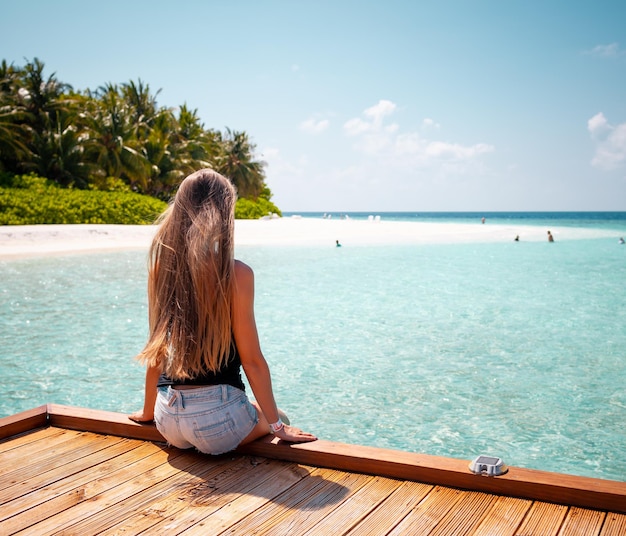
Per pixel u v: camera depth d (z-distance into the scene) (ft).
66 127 125.18
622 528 7.27
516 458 15.15
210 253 8.57
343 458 9.21
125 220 103.96
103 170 124.88
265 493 8.46
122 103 141.28
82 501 8.25
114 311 34.76
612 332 29.53
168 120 152.76
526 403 19.21
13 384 21.15
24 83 123.34
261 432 9.84
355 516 7.75
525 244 93.15
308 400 19.53
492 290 43.83
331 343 27.27
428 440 16.28
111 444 10.42
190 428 8.93
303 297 40.45
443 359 24.50
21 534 7.35
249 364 9.08
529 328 30.45
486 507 7.93
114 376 22.22
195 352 8.64
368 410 18.61
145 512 7.92
